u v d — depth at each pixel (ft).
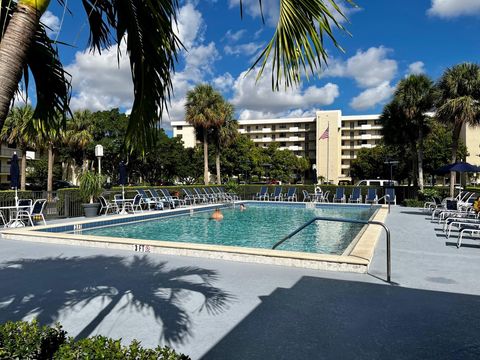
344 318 12.34
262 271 18.85
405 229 35.04
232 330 11.39
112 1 8.89
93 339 6.99
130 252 24.26
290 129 259.19
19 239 29.94
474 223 28.60
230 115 100.94
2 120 6.06
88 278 17.54
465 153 148.15
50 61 9.52
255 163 161.38
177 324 11.89
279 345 10.34
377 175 175.11
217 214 53.21
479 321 12.04
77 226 38.42
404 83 70.69
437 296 14.61
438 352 9.89
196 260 21.62
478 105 57.67
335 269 18.88
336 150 232.73
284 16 7.43
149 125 9.59
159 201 59.98
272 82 7.58
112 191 56.29
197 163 151.84
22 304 13.80
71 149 122.52
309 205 73.46
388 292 15.19
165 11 8.49
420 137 72.64
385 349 10.07
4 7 6.42
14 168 39.42
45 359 7.17
